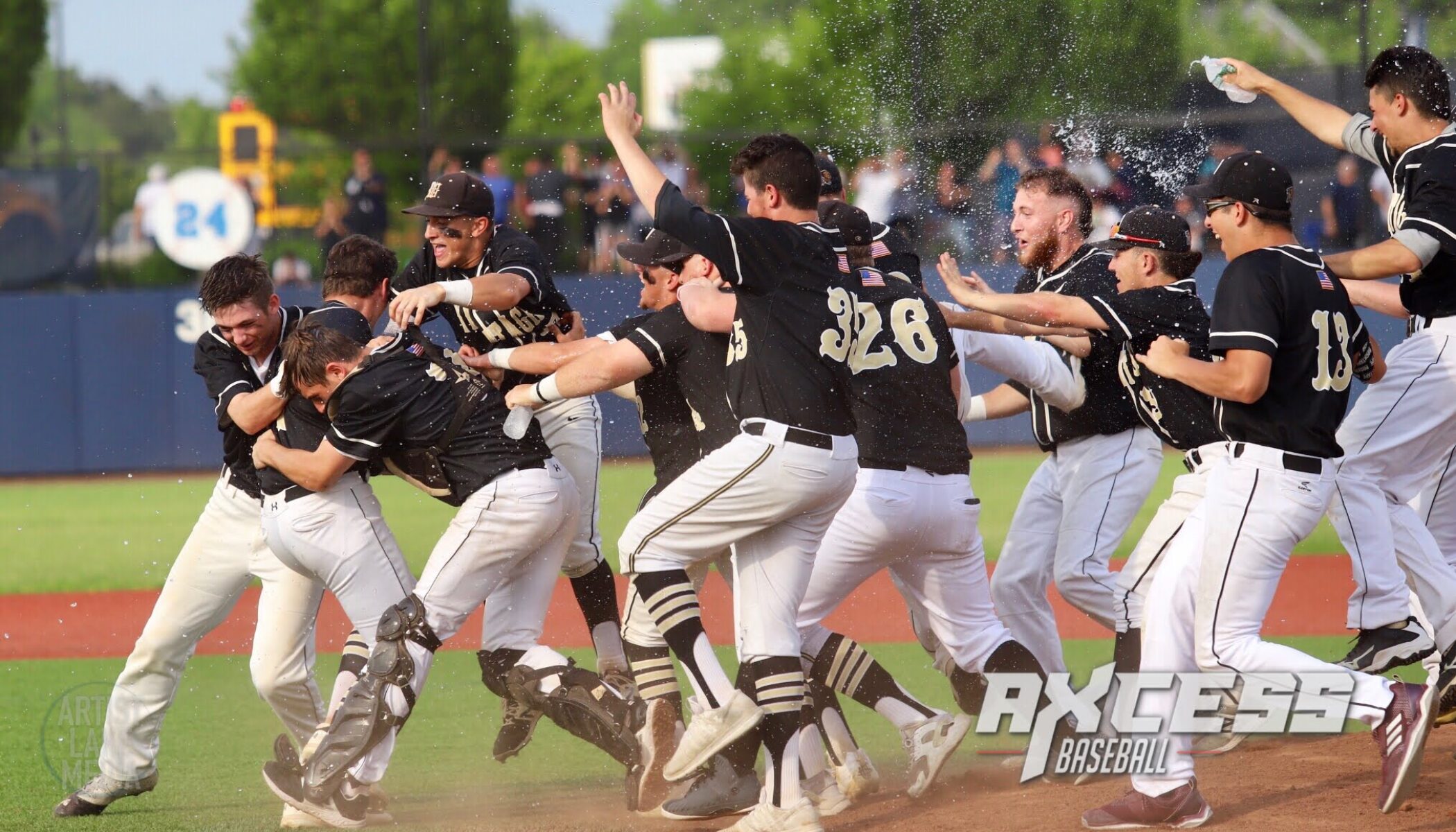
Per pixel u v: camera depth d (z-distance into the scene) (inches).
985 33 1496.1
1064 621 820.6
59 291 1585.9
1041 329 507.2
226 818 465.1
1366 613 502.0
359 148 1582.2
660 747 447.5
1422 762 462.0
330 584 460.4
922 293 473.4
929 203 1489.9
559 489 470.3
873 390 454.0
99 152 1595.7
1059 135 1470.2
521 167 1582.2
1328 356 420.8
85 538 1181.7
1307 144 1440.7
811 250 409.7
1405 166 521.7
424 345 471.2
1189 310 470.3
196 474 1542.8
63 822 463.2
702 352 444.1
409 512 1272.1
